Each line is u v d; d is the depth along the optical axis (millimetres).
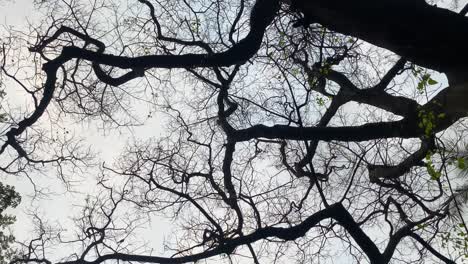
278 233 9789
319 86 10969
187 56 9531
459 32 7527
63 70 11148
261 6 8984
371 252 9703
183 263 9797
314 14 8227
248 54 9273
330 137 9766
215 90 11547
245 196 10766
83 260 9898
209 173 11141
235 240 9836
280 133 10055
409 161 9602
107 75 10586
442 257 9453
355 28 7969
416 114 8922
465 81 7984
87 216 10695
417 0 7727
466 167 8438
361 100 10711
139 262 9945
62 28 10953
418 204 9969
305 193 10805
